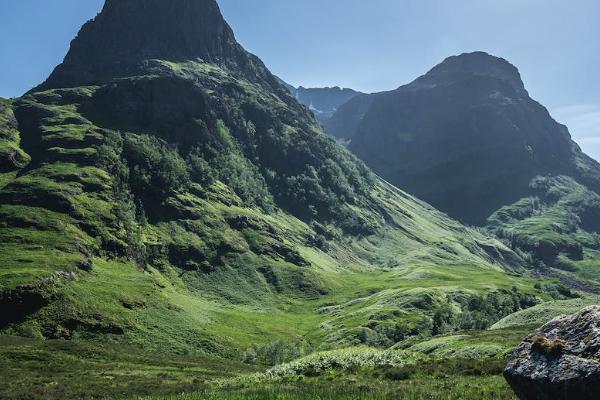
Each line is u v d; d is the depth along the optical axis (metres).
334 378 38.28
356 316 188.75
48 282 135.88
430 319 174.75
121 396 54.81
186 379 77.69
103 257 186.38
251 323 179.12
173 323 148.62
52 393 55.66
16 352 89.56
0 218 182.38
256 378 42.66
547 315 79.75
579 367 15.95
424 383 32.78
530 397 17.56
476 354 51.38
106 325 130.88
